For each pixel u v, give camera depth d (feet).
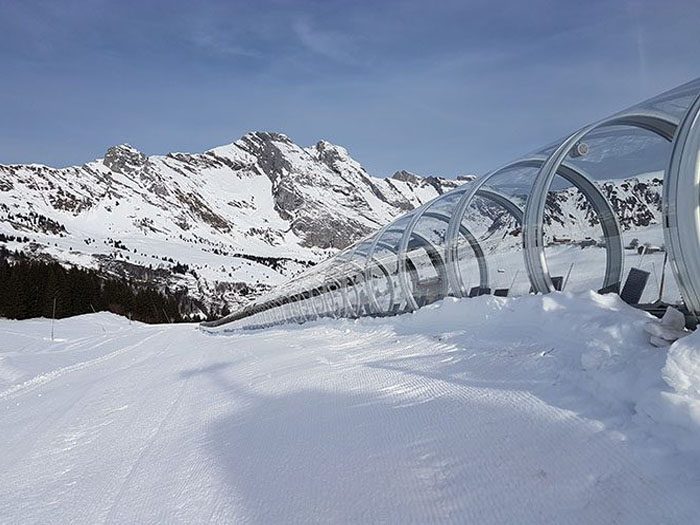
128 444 13.52
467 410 9.29
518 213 17.10
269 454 9.63
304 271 65.36
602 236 13.48
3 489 11.90
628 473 6.05
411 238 25.21
